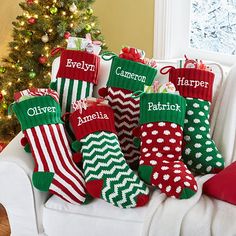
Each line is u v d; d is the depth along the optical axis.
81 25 2.60
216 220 1.64
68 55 2.05
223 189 1.71
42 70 2.61
